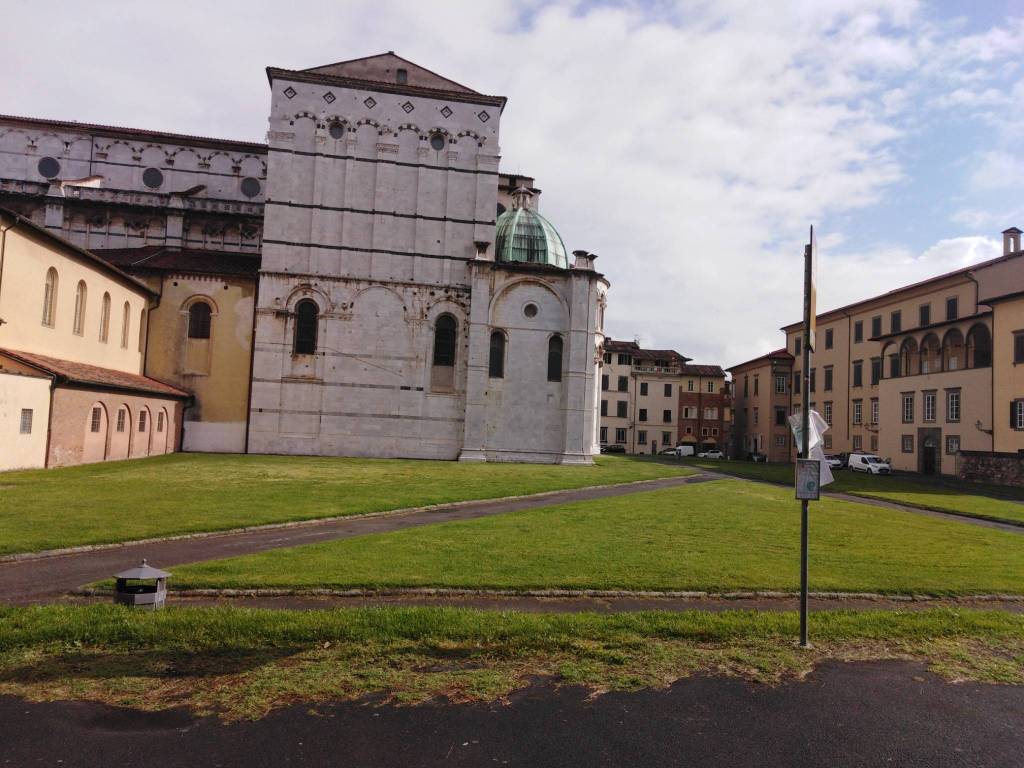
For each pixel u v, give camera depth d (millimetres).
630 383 117875
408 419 55531
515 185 70250
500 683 8961
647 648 10391
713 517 25312
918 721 8320
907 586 15242
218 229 61250
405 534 19578
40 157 60781
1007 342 56469
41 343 39469
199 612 11070
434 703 8328
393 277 56094
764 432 105000
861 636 11258
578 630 10938
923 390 68062
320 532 19984
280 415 54281
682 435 117938
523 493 31328
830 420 91188
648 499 31125
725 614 12164
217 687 8547
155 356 54344
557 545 18469
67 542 16625
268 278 54688
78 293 43875
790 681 9406
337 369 55062
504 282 56250
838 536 22156
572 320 56094
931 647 10945
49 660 9242
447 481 35531
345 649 9906
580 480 39094
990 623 12188
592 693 8781
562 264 59781
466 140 57750
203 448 54344
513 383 56000
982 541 22688
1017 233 69688
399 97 57031
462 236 57156
